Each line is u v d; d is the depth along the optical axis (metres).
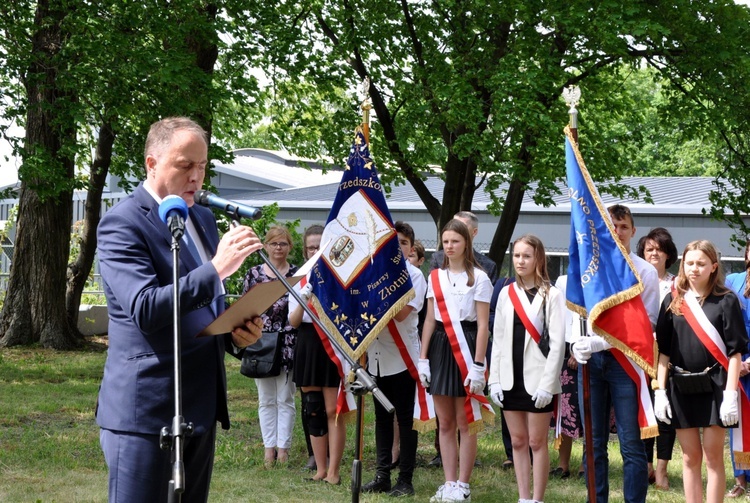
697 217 18.92
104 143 15.91
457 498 6.36
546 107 14.91
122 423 3.26
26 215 15.91
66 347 15.98
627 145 18.69
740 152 16.81
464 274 6.42
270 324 7.35
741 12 15.19
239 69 15.31
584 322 5.63
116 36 12.91
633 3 14.22
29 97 14.86
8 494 6.30
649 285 5.68
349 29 15.95
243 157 34.00
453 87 14.39
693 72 15.54
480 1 14.33
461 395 6.33
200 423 3.30
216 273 3.03
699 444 5.57
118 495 3.27
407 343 6.64
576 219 5.57
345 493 6.62
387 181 17.88
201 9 14.66
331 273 6.52
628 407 5.52
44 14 14.21
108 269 3.21
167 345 3.27
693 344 5.50
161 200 3.35
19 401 10.35
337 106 18.66
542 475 6.01
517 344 6.01
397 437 7.58
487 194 21.62
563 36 15.20
